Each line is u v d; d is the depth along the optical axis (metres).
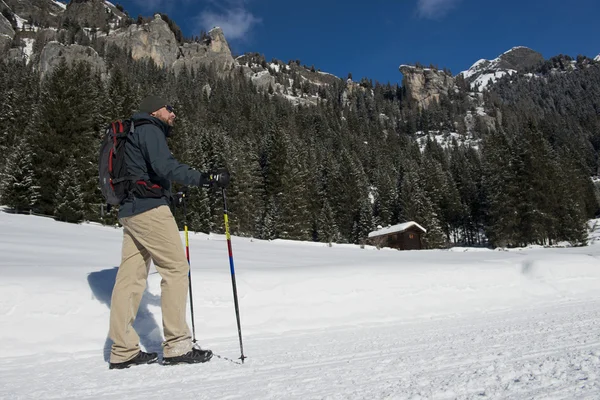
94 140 29.73
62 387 1.88
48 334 3.02
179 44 176.62
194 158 40.50
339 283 4.70
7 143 41.34
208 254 8.76
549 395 1.33
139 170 2.38
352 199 52.94
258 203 44.75
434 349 2.46
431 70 183.50
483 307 4.85
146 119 2.40
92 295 3.51
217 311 3.85
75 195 22.92
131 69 118.62
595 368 1.64
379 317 4.31
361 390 1.57
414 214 50.22
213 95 122.31
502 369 1.77
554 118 148.75
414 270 5.38
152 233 2.36
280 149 48.00
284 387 1.70
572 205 35.59
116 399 1.64
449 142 133.12
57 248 7.89
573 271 5.98
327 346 2.82
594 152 105.88
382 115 164.75
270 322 3.87
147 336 3.18
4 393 1.80
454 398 1.39
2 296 3.16
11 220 15.40
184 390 1.75
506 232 35.59
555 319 3.51
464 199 59.47
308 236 41.47
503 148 41.91
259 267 5.76
